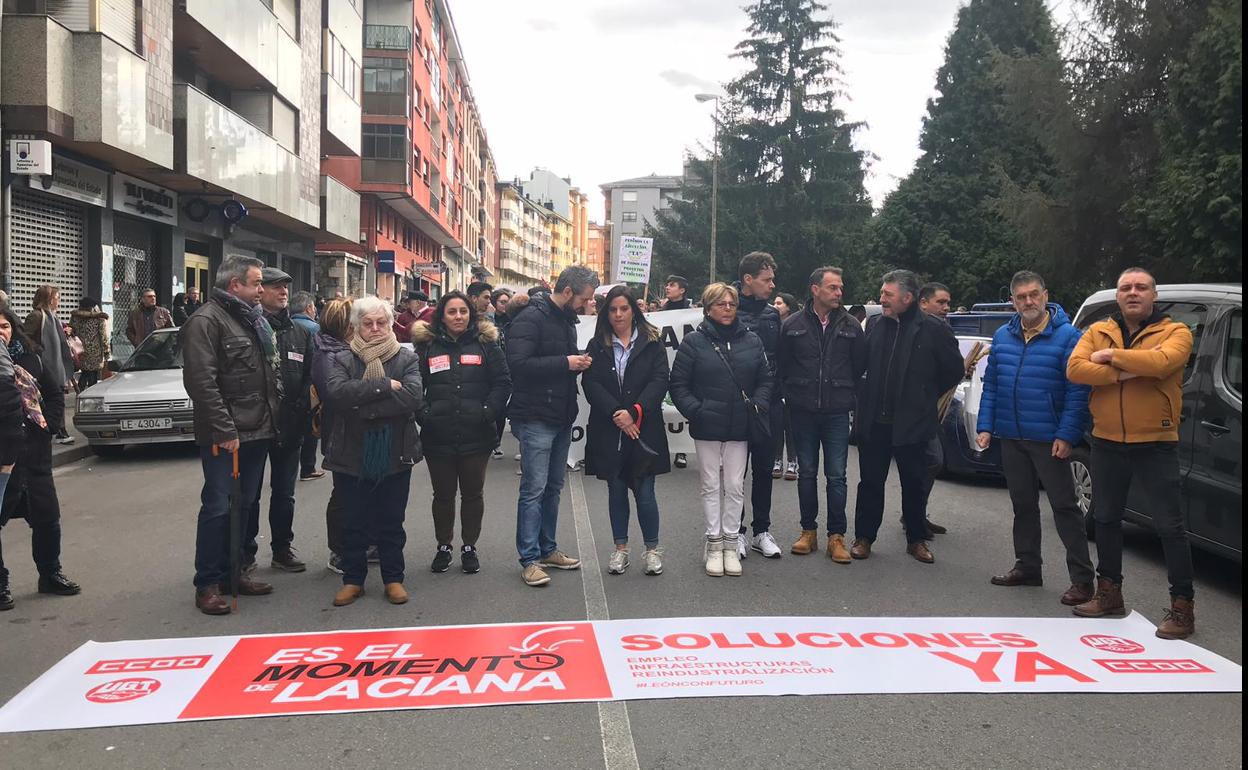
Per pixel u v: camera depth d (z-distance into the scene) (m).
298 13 25.59
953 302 36.88
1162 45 20.45
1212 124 16.19
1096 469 5.32
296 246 29.66
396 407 5.47
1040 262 24.75
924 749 3.63
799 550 6.80
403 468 5.56
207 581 5.37
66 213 16.22
